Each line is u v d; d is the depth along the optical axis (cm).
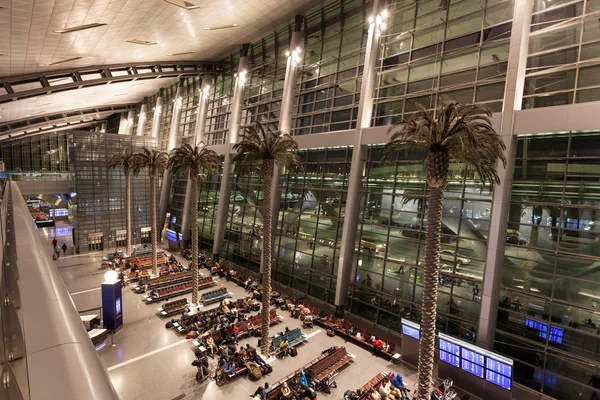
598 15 1520
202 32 2930
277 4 2583
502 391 1522
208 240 3912
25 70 2861
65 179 4281
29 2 1730
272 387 1595
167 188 4716
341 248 2353
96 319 2066
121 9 2155
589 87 1527
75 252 3850
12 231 363
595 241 1495
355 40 2503
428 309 1305
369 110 2320
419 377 1336
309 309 2448
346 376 1734
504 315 1725
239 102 3525
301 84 2894
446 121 1228
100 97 4634
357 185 2331
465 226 1889
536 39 1698
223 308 2269
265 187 1848
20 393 127
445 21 2020
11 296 221
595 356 1472
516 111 1658
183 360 1783
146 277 2873
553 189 1609
